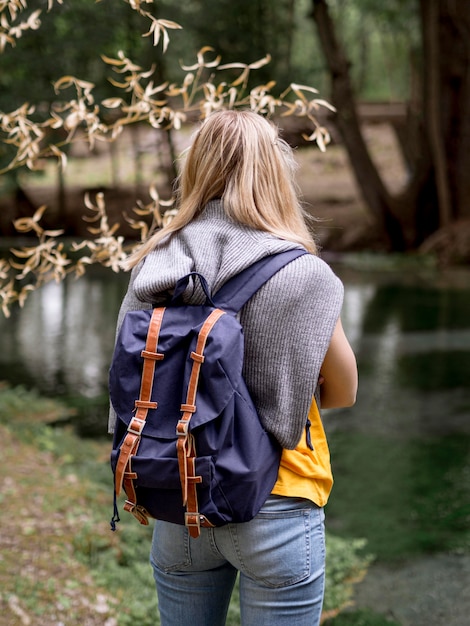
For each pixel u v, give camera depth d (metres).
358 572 4.45
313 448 1.87
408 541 4.89
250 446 1.70
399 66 38.69
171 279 1.80
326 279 1.78
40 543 4.11
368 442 7.04
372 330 12.56
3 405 7.90
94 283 18.30
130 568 4.12
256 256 1.76
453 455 6.63
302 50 33.31
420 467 6.34
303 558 1.81
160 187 26.17
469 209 22.12
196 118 3.23
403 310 14.34
